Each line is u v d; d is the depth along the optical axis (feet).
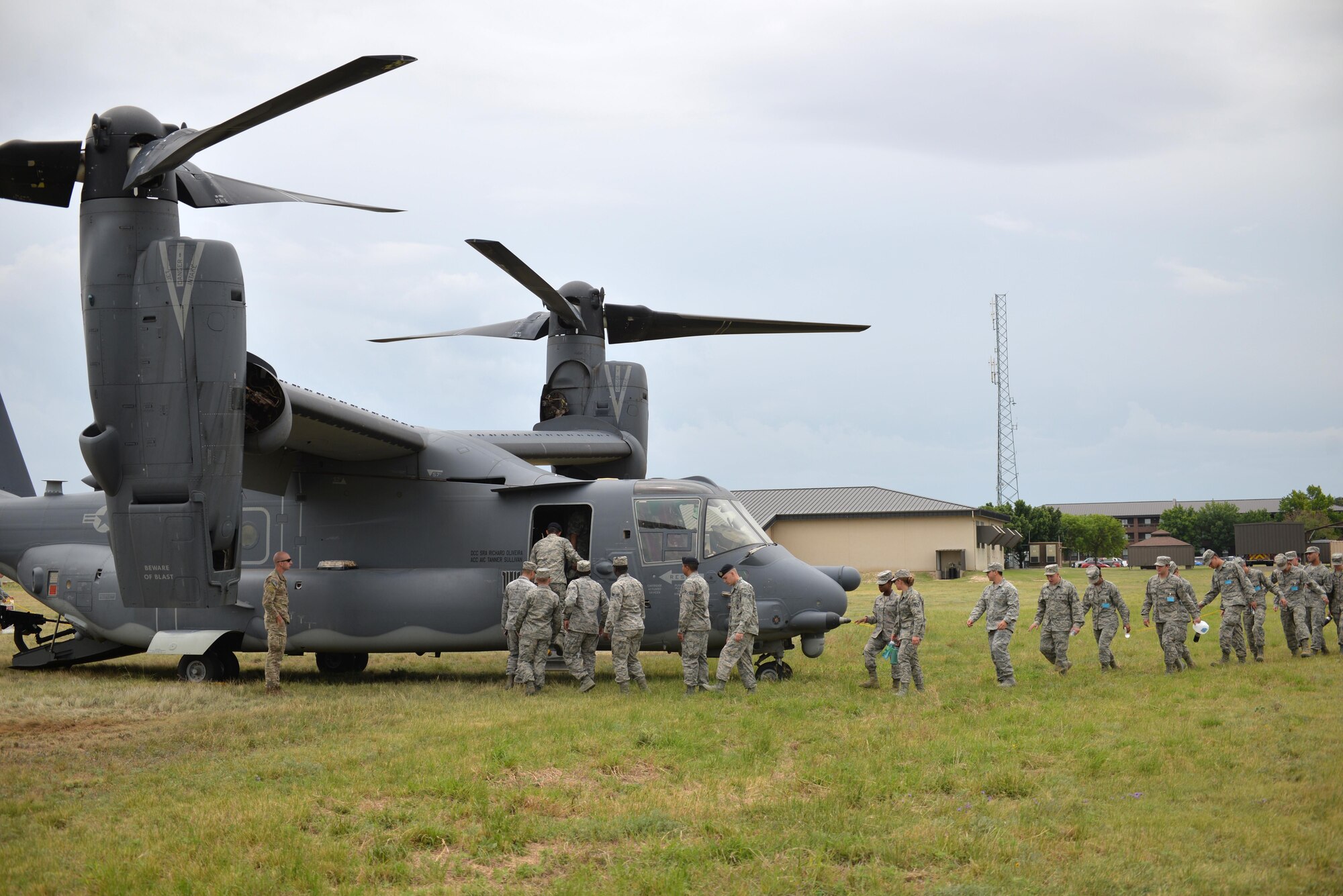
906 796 27.20
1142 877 21.08
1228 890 20.38
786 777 29.09
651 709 38.73
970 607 104.37
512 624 45.37
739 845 22.84
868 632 77.87
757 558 48.37
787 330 57.31
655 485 50.03
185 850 22.29
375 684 49.49
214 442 39.47
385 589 50.03
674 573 48.29
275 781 28.30
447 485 51.55
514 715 37.78
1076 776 29.27
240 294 40.06
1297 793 27.07
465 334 59.31
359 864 21.72
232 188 42.60
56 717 38.60
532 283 44.52
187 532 39.50
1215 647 64.34
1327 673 50.47
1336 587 59.21
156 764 30.48
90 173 40.29
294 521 52.34
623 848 23.20
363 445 48.67
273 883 20.52
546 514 50.29
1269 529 196.34
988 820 24.80
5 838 23.40
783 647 49.80
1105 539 336.49
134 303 39.78
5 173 40.37
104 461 39.70
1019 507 268.00
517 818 24.80
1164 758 30.86
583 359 59.82
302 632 50.21
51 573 53.47
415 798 26.53
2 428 60.08
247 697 43.83
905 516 183.93
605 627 44.70
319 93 30.04
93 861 21.66
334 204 41.22
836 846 22.95
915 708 39.73
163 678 52.21
